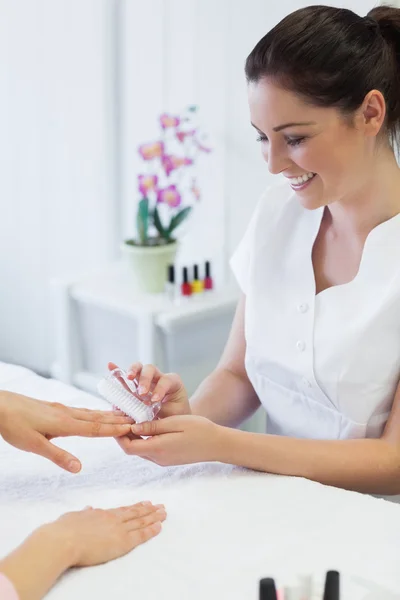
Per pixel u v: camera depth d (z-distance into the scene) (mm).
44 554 1334
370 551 1436
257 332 1843
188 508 1570
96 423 1660
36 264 3309
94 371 2797
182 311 2523
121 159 3066
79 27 2994
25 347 3418
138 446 1648
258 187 2693
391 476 1698
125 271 2830
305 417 1844
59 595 1316
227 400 1937
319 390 1778
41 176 3211
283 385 1846
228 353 1980
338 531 1498
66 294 2719
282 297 1822
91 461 1705
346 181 1669
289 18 1619
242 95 2658
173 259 2645
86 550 1385
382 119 1647
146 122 2951
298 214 1845
